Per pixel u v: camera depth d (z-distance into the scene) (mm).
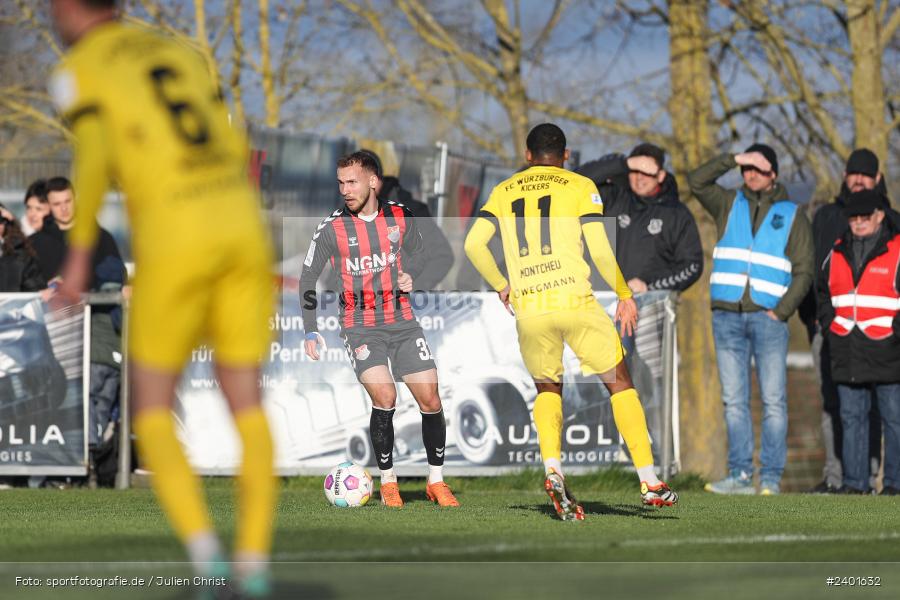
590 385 30266
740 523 20922
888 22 59250
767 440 31062
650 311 30109
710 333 60688
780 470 31109
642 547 17016
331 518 21578
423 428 25734
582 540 17875
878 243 30516
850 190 32031
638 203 32031
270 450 12766
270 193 38906
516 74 63688
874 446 33781
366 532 18953
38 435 31234
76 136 12398
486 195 46094
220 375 13016
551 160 22000
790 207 31172
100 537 17969
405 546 16984
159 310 12375
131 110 12289
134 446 31891
